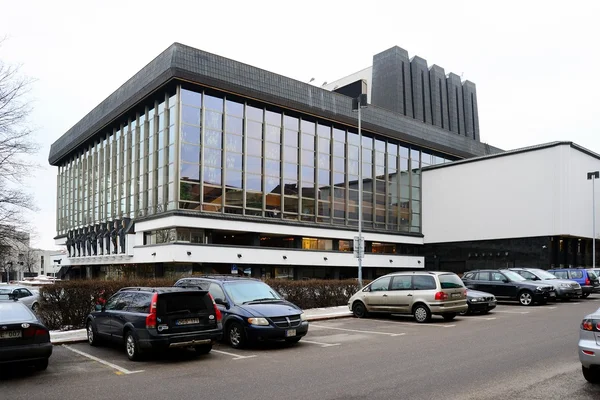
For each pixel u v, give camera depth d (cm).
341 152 4325
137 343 1034
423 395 713
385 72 6569
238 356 1084
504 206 4281
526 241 4106
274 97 3769
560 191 3916
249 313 1170
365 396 718
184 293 1055
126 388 809
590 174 4056
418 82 6762
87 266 4747
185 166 3350
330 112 4131
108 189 4491
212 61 3456
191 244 3266
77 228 5184
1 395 777
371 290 1839
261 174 3756
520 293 2234
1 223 2339
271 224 3703
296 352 1123
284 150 3906
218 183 3506
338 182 4266
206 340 1062
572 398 684
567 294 2336
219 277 1359
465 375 834
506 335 1298
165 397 746
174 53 3284
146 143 3772
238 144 3650
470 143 5531
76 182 5388
